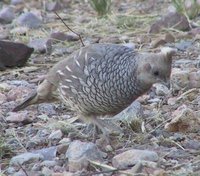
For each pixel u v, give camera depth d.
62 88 11.54
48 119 12.76
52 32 17.89
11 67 15.87
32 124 12.66
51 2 21.14
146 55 10.83
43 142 11.88
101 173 10.47
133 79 10.83
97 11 19.58
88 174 10.42
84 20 19.36
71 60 11.42
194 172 10.37
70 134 12.04
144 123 12.30
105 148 11.39
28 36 17.98
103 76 10.98
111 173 10.51
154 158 10.79
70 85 11.35
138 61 10.81
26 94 14.07
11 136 12.14
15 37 18.06
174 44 16.89
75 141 11.23
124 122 12.16
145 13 19.83
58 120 12.69
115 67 10.93
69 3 21.27
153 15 19.27
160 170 10.32
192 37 17.39
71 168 10.71
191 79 14.06
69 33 18.03
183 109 12.41
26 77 15.33
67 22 19.33
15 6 21.09
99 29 18.48
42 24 19.11
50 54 16.78
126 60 10.89
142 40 17.33
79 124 12.43
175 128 12.01
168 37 17.11
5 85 14.60
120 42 17.36
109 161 10.97
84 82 11.15
